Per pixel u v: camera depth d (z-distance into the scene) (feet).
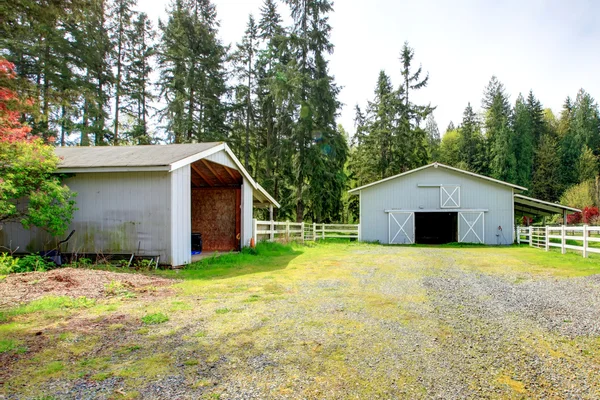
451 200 58.65
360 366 9.53
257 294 18.20
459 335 12.08
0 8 18.95
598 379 8.89
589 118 141.28
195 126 67.82
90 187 27.61
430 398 7.88
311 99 63.46
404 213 59.52
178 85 65.92
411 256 37.29
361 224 60.39
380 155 89.97
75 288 18.16
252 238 39.60
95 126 61.31
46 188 24.75
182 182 27.86
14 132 22.94
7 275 20.48
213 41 70.28
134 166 25.73
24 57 48.52
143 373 9.00
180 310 14.94
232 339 11.53
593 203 96.07
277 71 64.34
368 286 20.51
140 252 26.76
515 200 58.95
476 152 137.49
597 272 25.45
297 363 9.69
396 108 88.43
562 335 12.14
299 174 65.51
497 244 57.21
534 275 24.59
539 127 145.89
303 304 16.16
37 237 28.35
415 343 11.29
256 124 80.59
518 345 11.19
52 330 12.19
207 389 8.19
